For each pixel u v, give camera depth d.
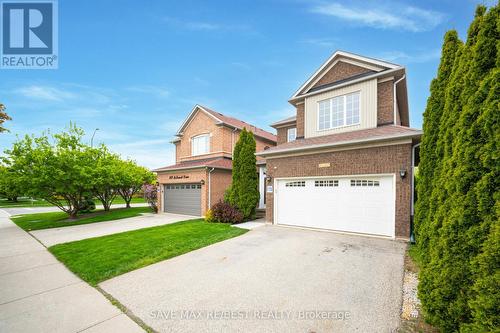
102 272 5.04
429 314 2.78
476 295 2.41
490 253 2.22
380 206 7.72
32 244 8.16
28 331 2.97
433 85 5.28
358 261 5.40
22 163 12.73
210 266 5.29
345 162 8.42
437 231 3.05
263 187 16.97
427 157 5.22
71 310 3.50
